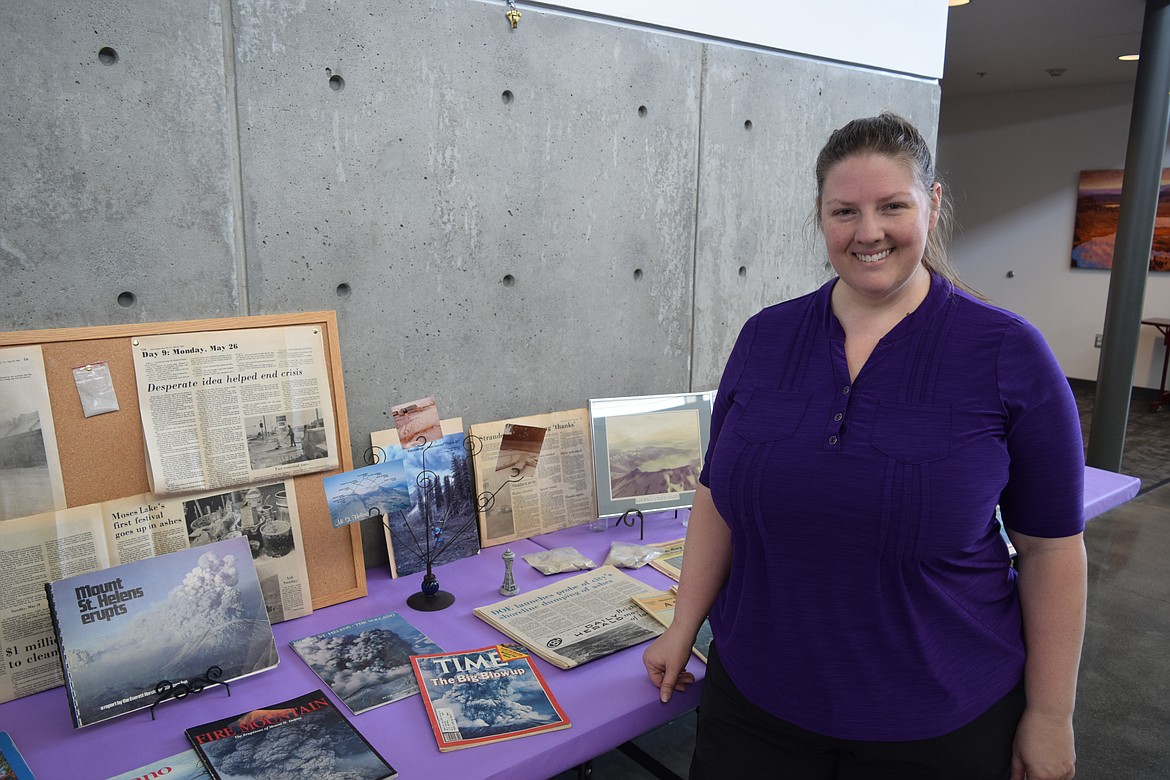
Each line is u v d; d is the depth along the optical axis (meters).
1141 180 4.38
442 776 1.13
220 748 1.18
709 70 2.29
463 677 1.38
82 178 1.44
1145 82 4.32
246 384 1.54
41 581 1.35
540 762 1.19
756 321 1.25
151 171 1.50
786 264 2.62
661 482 2.10
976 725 1.08
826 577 1.07
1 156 1.36
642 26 2.14
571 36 2.00
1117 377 4.57
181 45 1.50
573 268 2.13
